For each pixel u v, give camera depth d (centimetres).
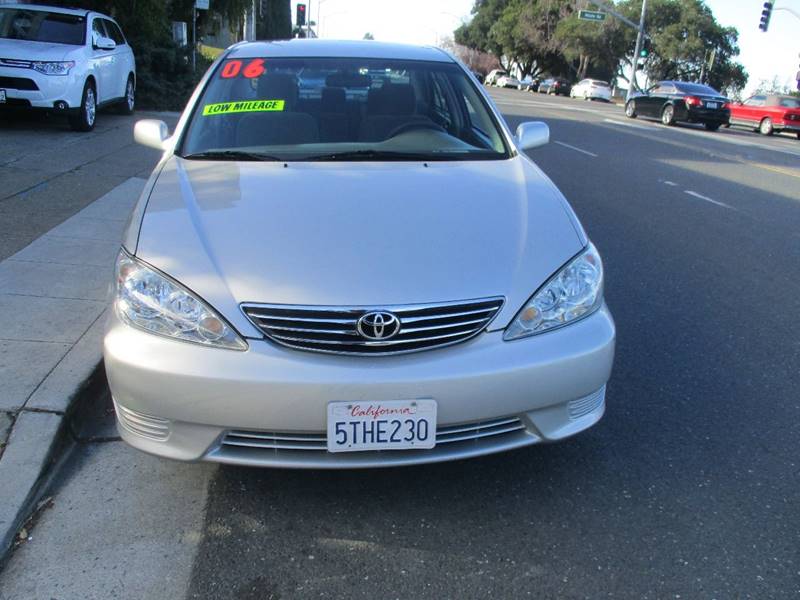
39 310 438
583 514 292
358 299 260
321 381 254
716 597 249
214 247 278
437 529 280
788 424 367
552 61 6781
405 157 375
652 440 348
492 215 306
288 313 259
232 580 252
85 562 259
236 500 295
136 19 1664
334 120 402
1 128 1104
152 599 243
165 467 316
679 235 756
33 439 312
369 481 309
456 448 272
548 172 1111
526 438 279
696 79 5994
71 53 1065
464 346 266
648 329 490
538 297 275
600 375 285
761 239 755
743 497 306
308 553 266
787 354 455
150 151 989
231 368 255
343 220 294
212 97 412
